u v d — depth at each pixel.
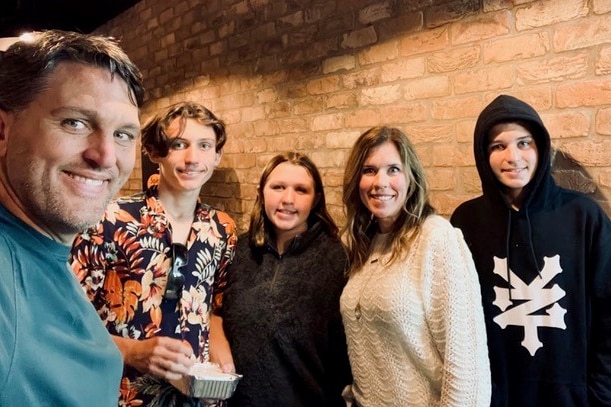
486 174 1.36
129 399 1.19
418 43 1.83
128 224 1.26
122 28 3.65
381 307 1.17
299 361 1.33
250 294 1.40
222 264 1.46
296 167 1.44
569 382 1.22
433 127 1.81
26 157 0.60
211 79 2.85
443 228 1.17
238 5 2.62
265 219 1.48
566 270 1.24
